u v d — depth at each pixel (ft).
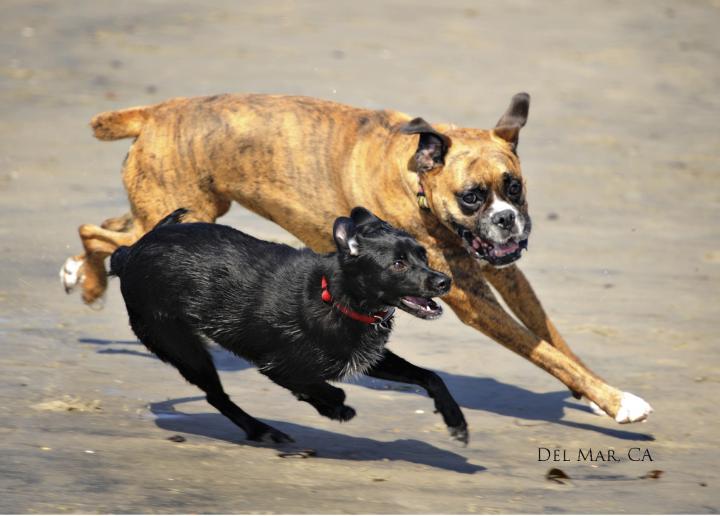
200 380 33.58
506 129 36.04
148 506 26.76
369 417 36.42
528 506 28.71
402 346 44.04
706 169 75.05
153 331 33.42
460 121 81.05
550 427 36.47
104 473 29.04
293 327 31.32
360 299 30.83
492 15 115.55
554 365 35.94
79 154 70.64
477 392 39.75
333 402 32.19
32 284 48.32
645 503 29.32
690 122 86.33
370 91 87.15
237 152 38.75
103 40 99.04
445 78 92.63
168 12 110.11
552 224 62.59
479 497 29.30
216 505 27.20
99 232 41.29
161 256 32.94
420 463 32.17
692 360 43.19
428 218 36.32
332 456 32.35
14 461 29.35
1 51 94.07
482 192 34.63
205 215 40.04
